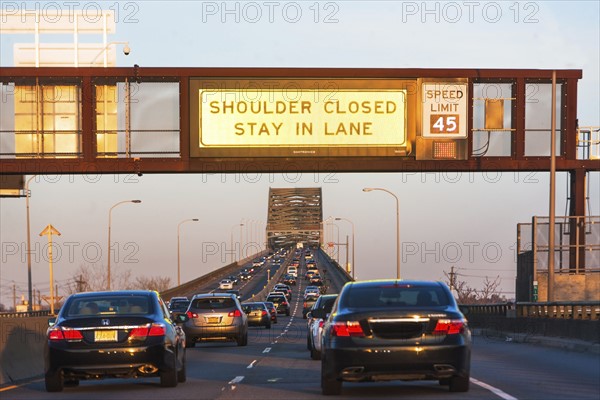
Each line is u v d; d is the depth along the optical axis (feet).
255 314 290.97
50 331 92.58
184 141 210.59
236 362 139.44
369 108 211.00
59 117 211.41
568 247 240.12
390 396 82.53
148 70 209.77
